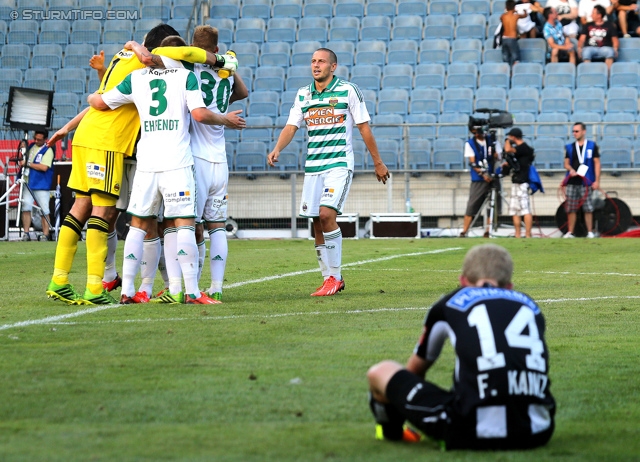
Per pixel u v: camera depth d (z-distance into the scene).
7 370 16.41
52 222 63.75
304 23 85.38
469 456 10.98
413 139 71.31
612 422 13.14
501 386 10.68
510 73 77.81
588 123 69.06
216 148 26.17
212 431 12.40
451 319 11.17
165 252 25.91
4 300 26.80
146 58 24.30
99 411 13.50
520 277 34.38
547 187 68.38
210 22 86.38
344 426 12.71
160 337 20.05
